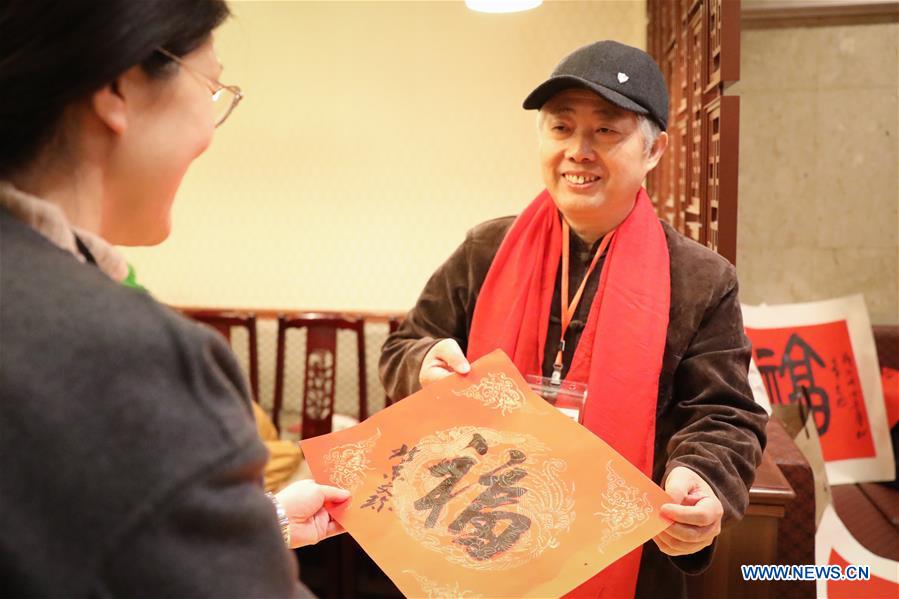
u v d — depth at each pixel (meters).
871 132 3.05
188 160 0.69
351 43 3.39
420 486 1.05
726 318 1.33
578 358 1.35
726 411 1.24
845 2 2.92
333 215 3.53
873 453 2.74
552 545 0.96
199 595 0.51
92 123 0.63
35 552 0.48
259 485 0.59
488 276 1.45
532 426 1.12
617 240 1.38
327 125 3.46
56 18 0.57
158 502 0.50
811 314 2.82
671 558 1.23
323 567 2.88
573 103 1.29
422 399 1.16
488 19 3.32
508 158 3.41
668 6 2.61
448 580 0.92
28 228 0.57
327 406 3.01
